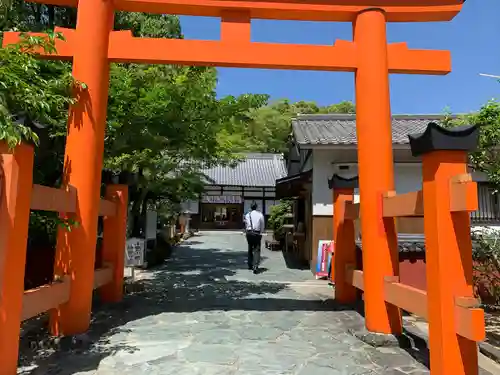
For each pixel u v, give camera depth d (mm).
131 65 7777
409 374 3557
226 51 5160
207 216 31484
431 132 3006
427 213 3182
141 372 3504
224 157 12164
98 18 4918
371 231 4828
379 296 4680
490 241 5352
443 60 5309
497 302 5797
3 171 3068
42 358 3816
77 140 4645
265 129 35375
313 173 9883
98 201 4824
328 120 13344
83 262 4527
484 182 8734
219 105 7156
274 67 5285
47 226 5094
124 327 4938
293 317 5531
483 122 5094
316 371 3600
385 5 5262
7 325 3021
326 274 9188
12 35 4645
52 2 5172
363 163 5012
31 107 3672
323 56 5223
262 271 10352
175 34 9062
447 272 2980
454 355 2922
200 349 4152
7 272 3018
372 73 5082
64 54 4809
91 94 4758
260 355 3998
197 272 10008
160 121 6852
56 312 4367
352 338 4602
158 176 10047
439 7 5250
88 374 3445
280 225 16500
